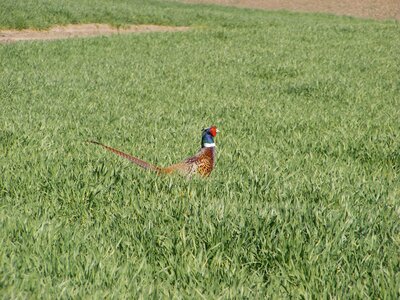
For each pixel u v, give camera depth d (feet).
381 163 66.08
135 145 67.46
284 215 41.75
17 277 32.17
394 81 136.77
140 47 192.85
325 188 51.26
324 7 502.38
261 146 69.72
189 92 116.98
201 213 41.55
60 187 50.14
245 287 31.71
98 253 35.78
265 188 50.31
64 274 33.27
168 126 82.99
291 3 520.42
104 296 29.81
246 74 145.89
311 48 197.26
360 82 132.57
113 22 280.10
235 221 40.34
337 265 35.22
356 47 201.16
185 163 52.34
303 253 36.11
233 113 95.55
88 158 59.52
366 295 30.66
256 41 213.05
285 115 94.22
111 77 134.51
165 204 44.78
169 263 35.04
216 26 305.12
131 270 33.60
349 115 96.73
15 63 151.64
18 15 250.98
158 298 30.04
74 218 44.52
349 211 43.80
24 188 50.14
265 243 37.04
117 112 93.30
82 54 174.70
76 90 115.14
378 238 39.50
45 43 193.88
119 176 52.65
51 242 37.09
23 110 92.63
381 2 513.86
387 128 85.51
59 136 72.59
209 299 30.01
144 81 130.41
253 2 522.06
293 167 60.95
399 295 30.78
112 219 42.45
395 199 50.11
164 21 301.02
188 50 187.52
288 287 32.45
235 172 56.49
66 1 315.58
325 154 68.80
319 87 125.59
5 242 37.24
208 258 36.11
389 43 214.69
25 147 64.23
